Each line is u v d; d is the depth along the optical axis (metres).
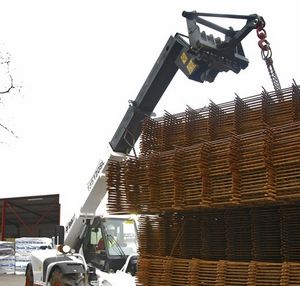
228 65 6.40
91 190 8.79
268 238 4.69
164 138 5.60
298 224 4.48
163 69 6.97
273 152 4.23
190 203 4.81
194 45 6.16
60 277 8.32
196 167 4.76
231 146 4.47
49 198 24.52
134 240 9.18
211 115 5.23
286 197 4.12
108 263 8.78
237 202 4.39
